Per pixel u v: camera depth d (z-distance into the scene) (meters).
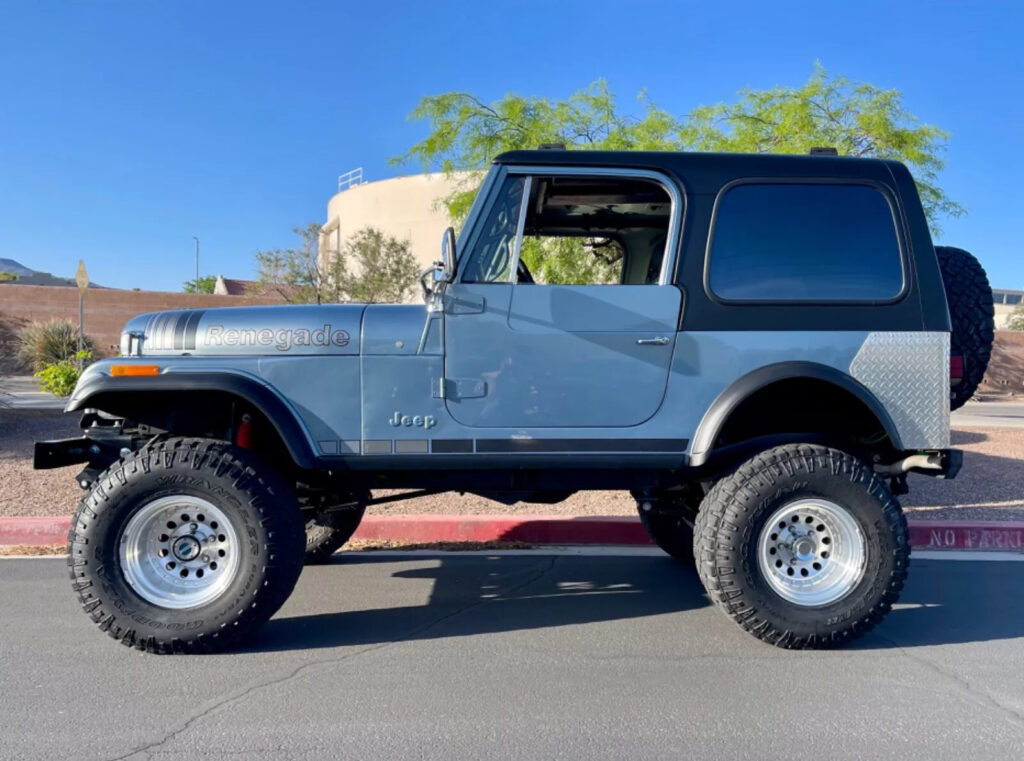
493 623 4.36
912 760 2.84
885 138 11.25
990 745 2.96
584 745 2.93
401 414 3.97
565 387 3.96
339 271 26.28
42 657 3.80
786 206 4.06
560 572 5.45
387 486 4.37
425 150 11.91
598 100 11.80
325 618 4.43
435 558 5.81
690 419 3.97
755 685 3.49
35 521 6.18
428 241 31.88
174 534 3.84
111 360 3.97
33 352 22.38
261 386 3.94
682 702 3.31
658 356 3.96
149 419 4.27
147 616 3.72
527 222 4.79
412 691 3.42
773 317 3.98
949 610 4.59
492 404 3.96
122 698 3.34
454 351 3.96
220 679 3.54
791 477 3.79
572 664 3.74
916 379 3.99
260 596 3.73
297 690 3.42
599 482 4.25
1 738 2.98
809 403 4.41
